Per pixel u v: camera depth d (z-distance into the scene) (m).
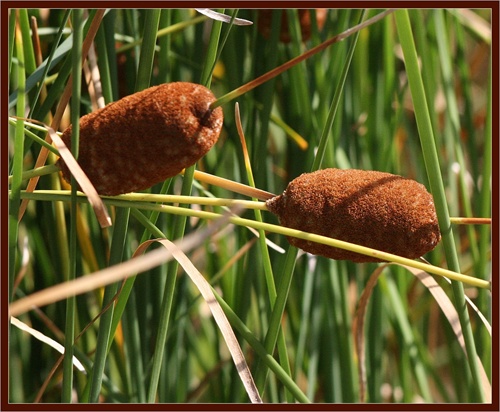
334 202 0.77
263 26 0.93
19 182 0.77
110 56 0.86
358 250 0.76
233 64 0.93
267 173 0.96
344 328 0.98
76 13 0.75
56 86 0.82
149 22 0.79
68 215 0.93
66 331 0.79
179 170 0.76
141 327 0.92
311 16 0.94
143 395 0.90
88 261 0.92
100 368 0.81
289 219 0.77
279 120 0.95
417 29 0.95
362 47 0.99
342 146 0.98
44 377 0.98
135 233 0.94
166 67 0.88
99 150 0.75
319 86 0.95
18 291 0.94
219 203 0.78
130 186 0.76
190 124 0.75
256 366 0.90
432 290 0.84
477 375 0.80
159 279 0.92
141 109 0.75
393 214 0.77
